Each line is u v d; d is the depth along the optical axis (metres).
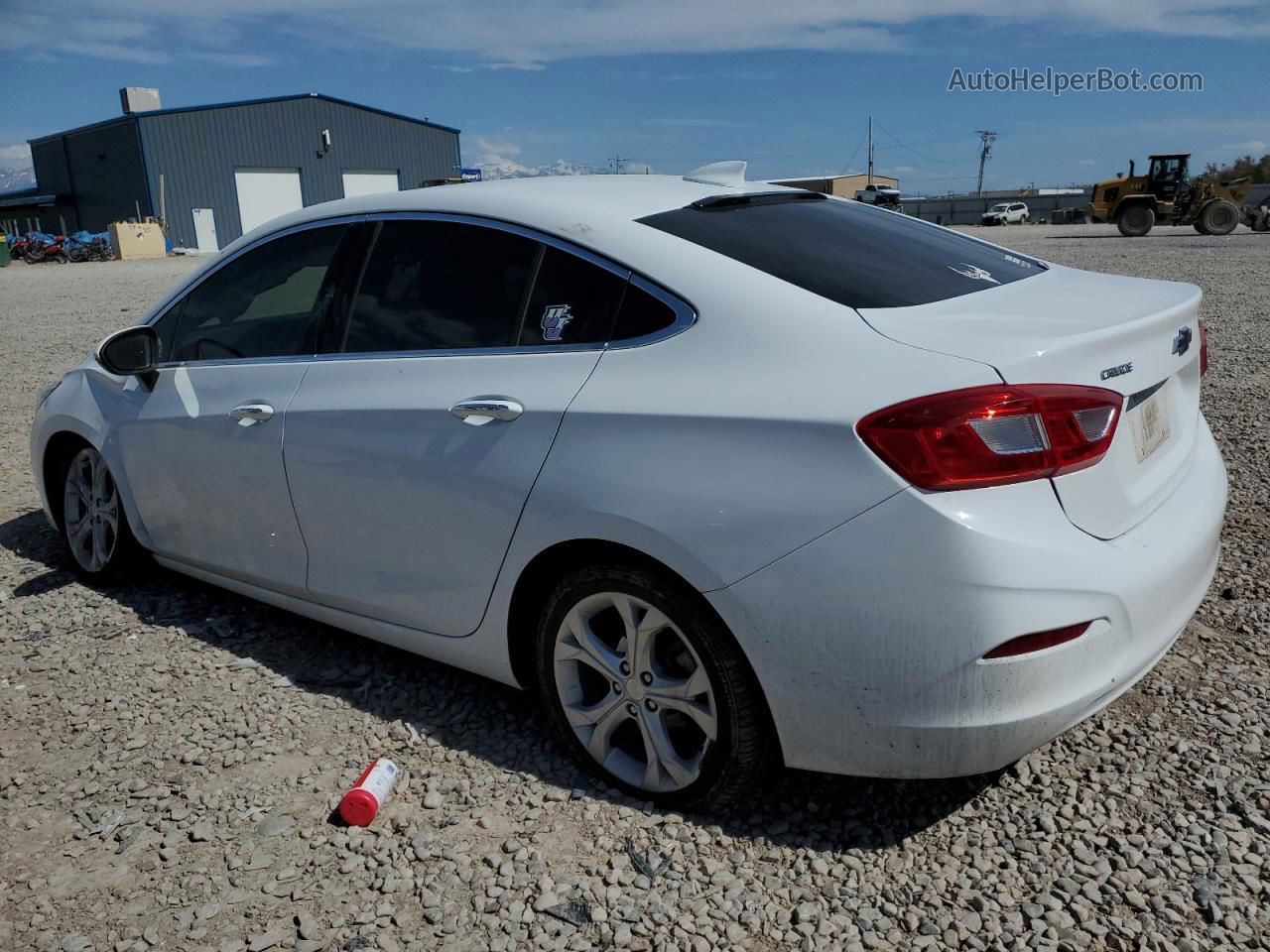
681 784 2.61
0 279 28.66
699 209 2.91
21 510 5.54
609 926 2.28
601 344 2.65
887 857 2.46
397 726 3.12
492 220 2.97
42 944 2.29
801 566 2.23
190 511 3.73
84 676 3.55
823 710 2.30
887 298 2.52
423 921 2.32
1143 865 2.38
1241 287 14.23
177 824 2.71
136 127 42.25
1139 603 2.28
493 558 2.76
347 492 3.10
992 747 2.21
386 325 3.14
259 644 3.77
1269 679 3.18
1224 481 2.92
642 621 2.56
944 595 2.11
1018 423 2.12
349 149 49.19
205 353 3.72
